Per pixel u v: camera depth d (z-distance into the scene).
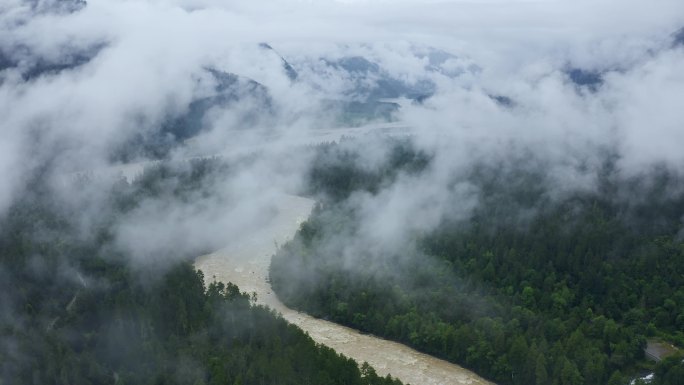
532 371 127.44
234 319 140.62
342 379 119.38
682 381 118.44
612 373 127.62
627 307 153.12
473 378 136.50
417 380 135.25
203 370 119.50
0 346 127.12
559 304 153.50
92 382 120.69
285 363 119.19
